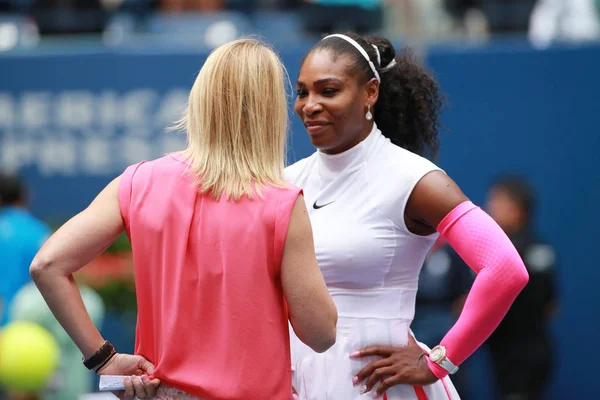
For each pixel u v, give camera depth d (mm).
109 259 23922
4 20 29391
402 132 11547
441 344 10312
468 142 25266
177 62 25766
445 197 10227
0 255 22406
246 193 8828
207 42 27641
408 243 10523
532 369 21750
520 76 25203
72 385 19406
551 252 22047
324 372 10562
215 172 8875
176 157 9195
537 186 25219
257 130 8945
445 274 21562
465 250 10180
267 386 8773
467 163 25266
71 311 8820
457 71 25266
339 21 26719
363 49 10695
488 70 25219
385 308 10547
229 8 29016
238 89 8898
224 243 8781
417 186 10312
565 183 25188
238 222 8789
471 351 10234
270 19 28594
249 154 8953
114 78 25828
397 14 27031
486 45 25516
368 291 10547
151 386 8953
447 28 28766
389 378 10305
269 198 8812
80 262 8891
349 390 10445
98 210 9023
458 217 10195
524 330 21781
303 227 8844
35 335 18266
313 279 8820
